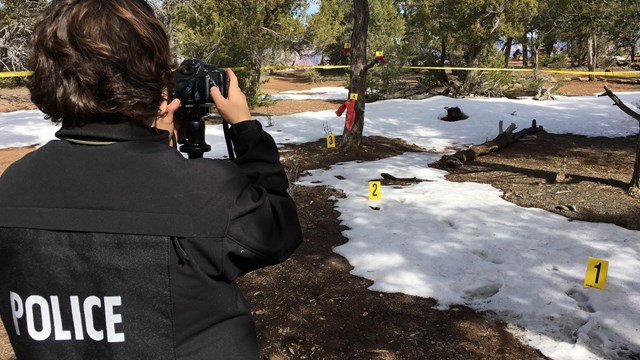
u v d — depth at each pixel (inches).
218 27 606.9
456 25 765.9
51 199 35.6
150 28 38.3
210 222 36.3
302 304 159.8
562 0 471.2
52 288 35.6
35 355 36.5
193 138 48.1
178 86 44.9
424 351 133.3
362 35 391.5
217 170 38.2
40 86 36.7
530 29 908.0
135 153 36.9
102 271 35.0
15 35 625.3
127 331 35.5
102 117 37.0
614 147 427.8
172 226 35.3
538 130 491.2
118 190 35.6
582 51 1151.0
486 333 141.2
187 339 36.5
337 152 396.8
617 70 1175.0
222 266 37.1
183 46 601.6
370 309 155.3
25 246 35.5
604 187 282.5
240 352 38.4
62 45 35.4
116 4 37.0
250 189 40.5
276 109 671.1
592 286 161.3
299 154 398.3
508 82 804.6
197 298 36.4
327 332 143.5
